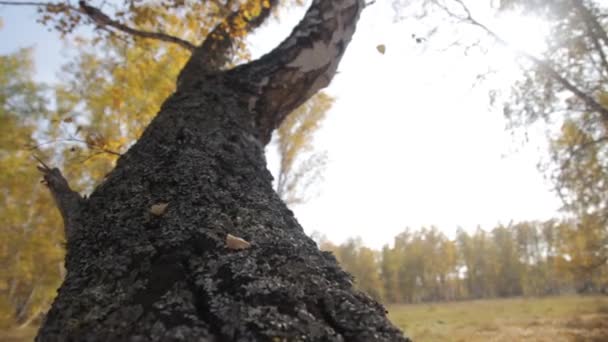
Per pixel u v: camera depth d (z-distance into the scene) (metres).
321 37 2.16
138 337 0.64
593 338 8.93
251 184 1.35
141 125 5.64
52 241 10.43
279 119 2.14
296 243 1.02
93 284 0.88
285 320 0.68
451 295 51.66
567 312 15.47
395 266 46.53
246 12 2.91
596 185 8.55
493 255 47.12
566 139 8.67
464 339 9.62
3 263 10.97
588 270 9.82
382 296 40.12
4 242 10.30
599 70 7.64
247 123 1.79
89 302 0.80
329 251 1.06
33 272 11.52
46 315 0.88
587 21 7.28
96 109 5.75
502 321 13.20
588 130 8.26
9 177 8.80
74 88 6.49
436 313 20.00
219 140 1.52
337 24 2.22
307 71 2.13
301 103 2.23
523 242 45.84
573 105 8.00
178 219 1.02
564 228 10.23
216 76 2.03
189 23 3.76
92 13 2.89
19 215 9.76
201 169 1.29
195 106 1.74
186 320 0.67
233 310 0.70
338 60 2.27
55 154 5.87
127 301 0.76
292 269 0.86
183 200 1.12
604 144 8.16
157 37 3.00
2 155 8.16
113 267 0.90
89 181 7.20
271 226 1.10
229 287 0.77
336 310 0.75
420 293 50.09
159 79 5.34
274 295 0.75
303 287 0.80
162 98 5.52
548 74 7.71
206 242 0.92
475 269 49.88
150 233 1.00
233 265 0.83
